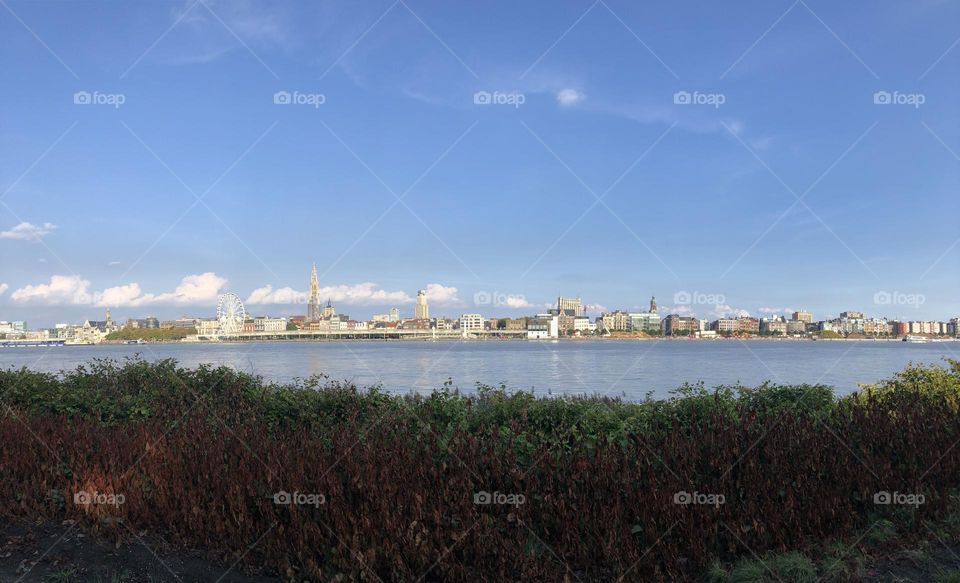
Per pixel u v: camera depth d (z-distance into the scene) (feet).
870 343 479.82
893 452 23.91
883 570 18.31
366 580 16.51
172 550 19.60
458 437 21.48
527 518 18.35
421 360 198.39
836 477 21.33
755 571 17.37
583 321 589.73
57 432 26.17
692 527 18.11
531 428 25.79
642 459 20.51
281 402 33.81
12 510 21.89
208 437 24.77
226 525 19.25
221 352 267.39
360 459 20.27
